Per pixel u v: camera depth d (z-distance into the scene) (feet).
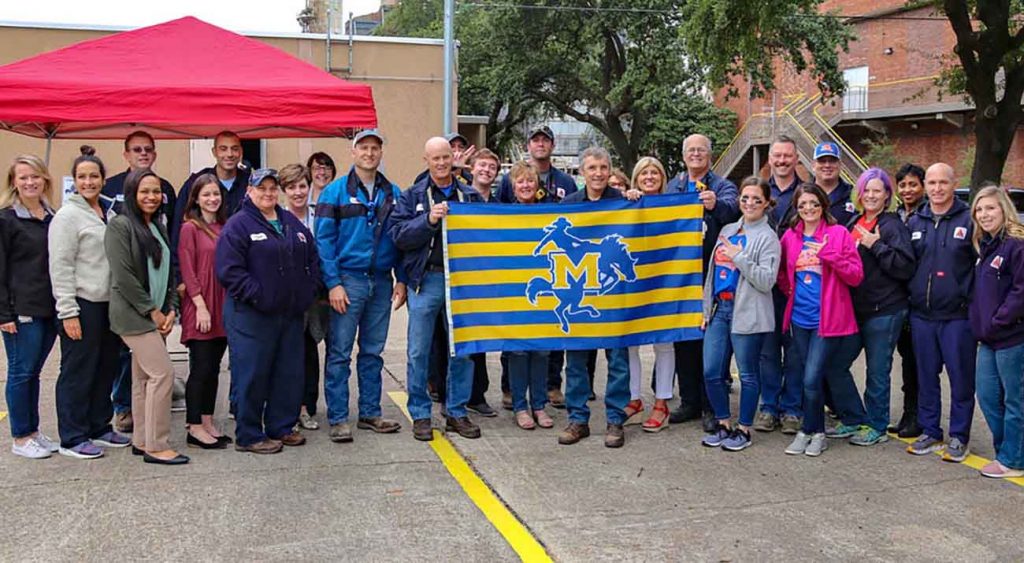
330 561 12.60
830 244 17.62
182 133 26.25
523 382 20.04
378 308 19.30
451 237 18.58
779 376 19.83
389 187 19.22
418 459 17.53
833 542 13.55
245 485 15.78
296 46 53.42
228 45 22.13
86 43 21.18
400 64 55.01
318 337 19.47
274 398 18.12
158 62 21.06
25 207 16.58
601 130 107.76
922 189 18.80
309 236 17.94
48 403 21.61
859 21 100.94
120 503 14.78
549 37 98.02
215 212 18.12
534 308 18.92
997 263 16.22
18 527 13.67
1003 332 16.30
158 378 16.75
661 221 19.20
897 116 96.43
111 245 16.26
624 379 18.88
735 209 19.62
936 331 17.81
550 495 15.52
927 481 16.46
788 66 112.37
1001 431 16.98
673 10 88.02
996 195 16.19
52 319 17.17
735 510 14.87
